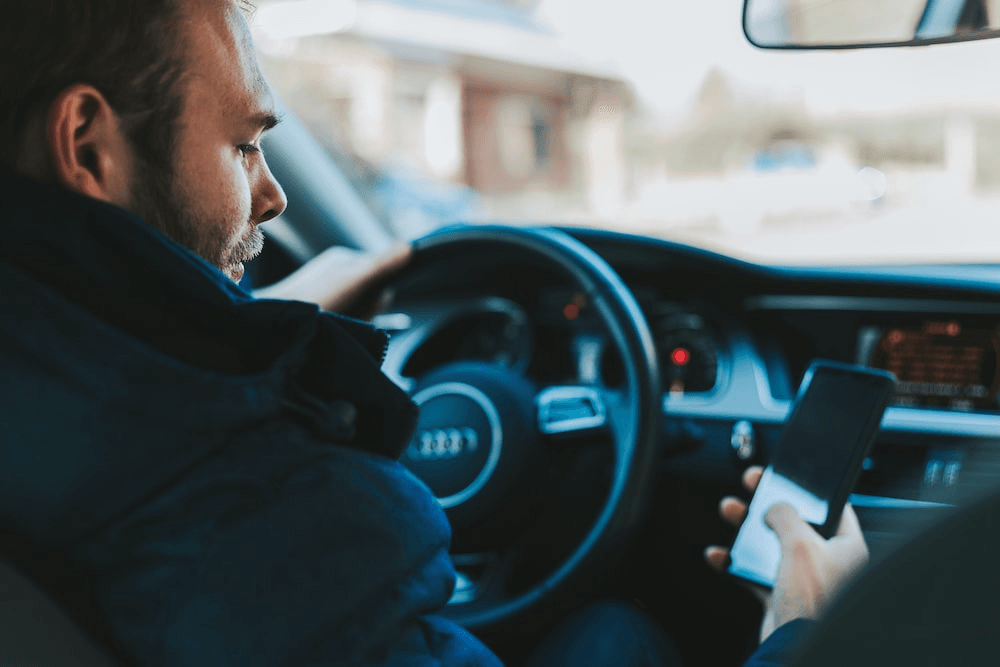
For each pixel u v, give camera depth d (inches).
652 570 59.6
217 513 20.7
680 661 50.4
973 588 9.1
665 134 558.3
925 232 257.6
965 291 56.1
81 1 21.5
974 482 49.7
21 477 20.3
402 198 273.7
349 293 51.3
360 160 83.0
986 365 54.4
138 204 23.1
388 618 21.9
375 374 23.8
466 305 62.9
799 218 383.6
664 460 58.8
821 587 34.5
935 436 52.3
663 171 553.3
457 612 48.0
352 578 21.4
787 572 35.3
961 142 349.7
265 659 20.3
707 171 549.0
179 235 23.7
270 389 21.6
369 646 21.5
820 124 467.8
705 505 58.2
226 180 24.1
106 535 20.6
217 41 23.6
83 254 21.0
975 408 54.1
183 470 20.8
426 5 457.4
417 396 52.4
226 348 22.4
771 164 403.9
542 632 50.9
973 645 8.9
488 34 494.0
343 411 23.1
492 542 49.4
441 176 460.8
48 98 21.7
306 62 377.4
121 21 21.8
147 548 20.5
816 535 36.7
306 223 65.8
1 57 21.5
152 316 21.6
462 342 64.2
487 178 498.9
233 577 20.4
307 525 21.3
